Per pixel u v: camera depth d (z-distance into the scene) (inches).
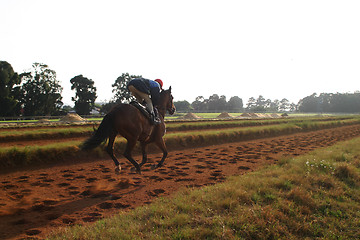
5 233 140.5
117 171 222.8
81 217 164.4
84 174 279.0
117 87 2493.8
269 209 155.3
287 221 147.7
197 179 256.7
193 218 144.7
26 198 199.5
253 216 146.1
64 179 258.2
